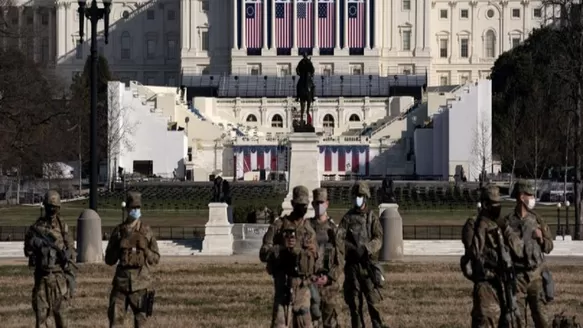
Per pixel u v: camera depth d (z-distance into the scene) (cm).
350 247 5203
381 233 5250
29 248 5228
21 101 18125
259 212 11862
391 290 7412
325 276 4778
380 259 9475
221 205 10912
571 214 17188
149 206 19375
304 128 12612
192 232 12862
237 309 6662
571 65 14038
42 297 5250
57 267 5250
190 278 8112
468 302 6869
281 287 4709
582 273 8350
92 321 6194
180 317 6366
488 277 4712
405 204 19725
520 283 4884
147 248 5044
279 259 4719
